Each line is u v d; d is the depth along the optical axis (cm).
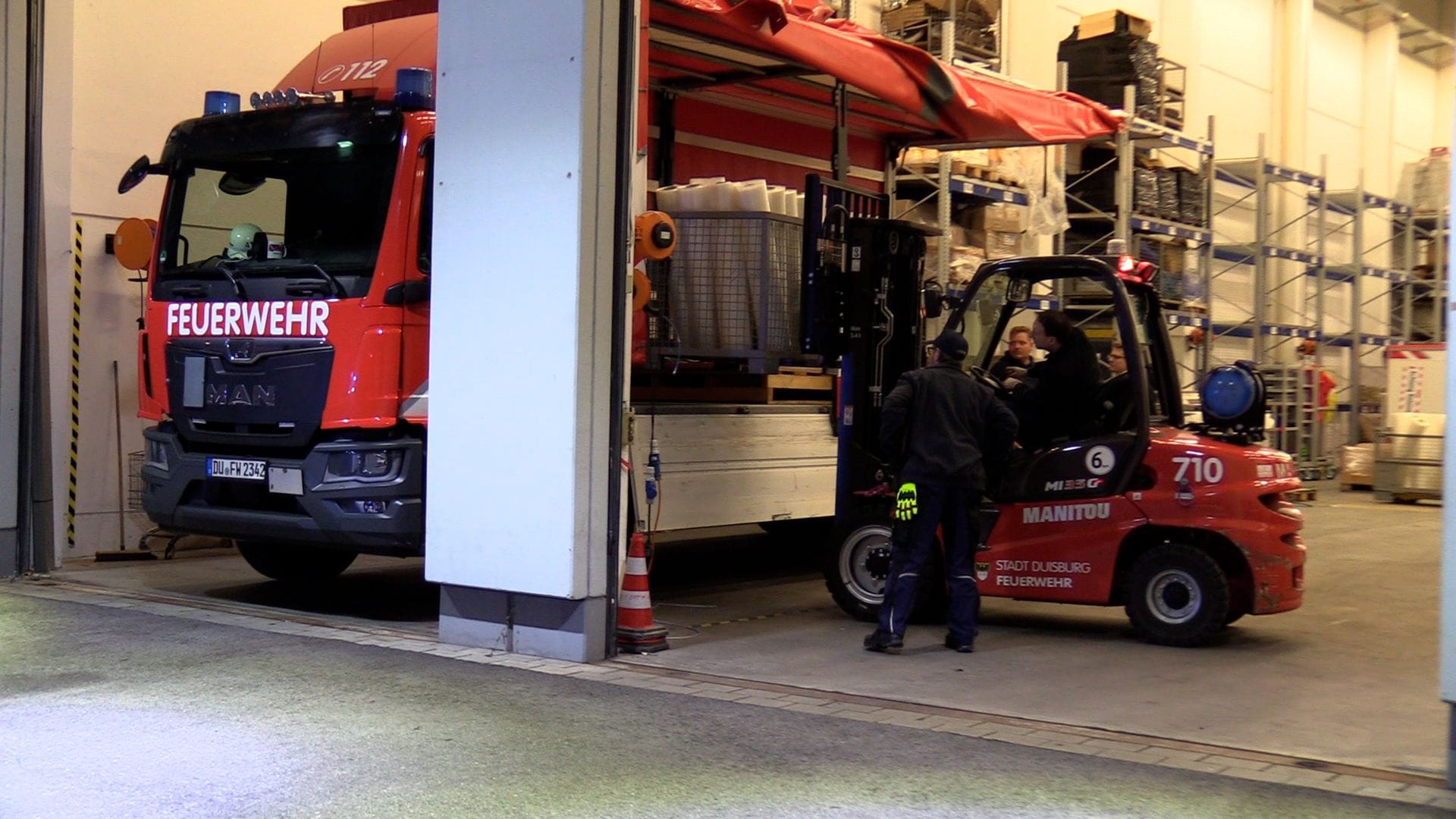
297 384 808
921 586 840
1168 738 571
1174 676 697
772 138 1091
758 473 950
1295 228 2280
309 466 806
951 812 463
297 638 754
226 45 1167
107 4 1075
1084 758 536
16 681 641
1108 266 811
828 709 609
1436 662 743
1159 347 873
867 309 915
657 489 820
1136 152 1709
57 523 1023
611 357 710
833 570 864
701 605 925
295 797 469
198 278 855
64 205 1029
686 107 1011
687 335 929
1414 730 592
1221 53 2125
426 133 797
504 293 709
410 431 809
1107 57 1606
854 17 1356
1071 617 884
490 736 552
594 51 684
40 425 974
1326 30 2472
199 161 869
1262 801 483
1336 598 979
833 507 1035
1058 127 1109
